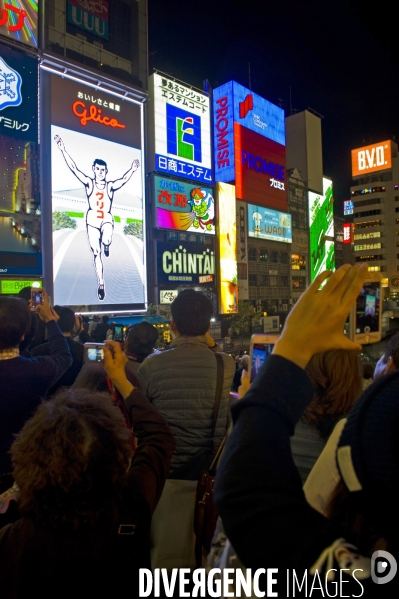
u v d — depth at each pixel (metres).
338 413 1.70
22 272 29.95
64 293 33.28
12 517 1.93
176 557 2.57
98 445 1.42
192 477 2.82
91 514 1.39
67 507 1.38
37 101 31.75
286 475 0.80
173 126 46.47
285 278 62.69
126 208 38.44
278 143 63.56
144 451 1.95
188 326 3.10
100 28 37.97
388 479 0.68
